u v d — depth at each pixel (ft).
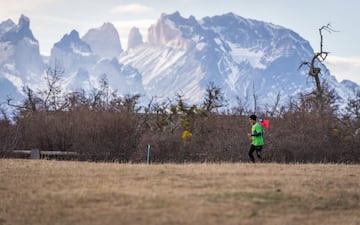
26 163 242.17
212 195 169.68
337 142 319.88
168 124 343.26
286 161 311.06
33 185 184.96
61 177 197.36
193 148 311.88
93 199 164.86
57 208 157.89
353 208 168.96
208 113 343.26
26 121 330.34
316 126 324.80
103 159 311.06
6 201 166.09
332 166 241.76
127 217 148.05
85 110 342.03
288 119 332.19
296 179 198.39
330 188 188.75
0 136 323.37
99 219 147.54
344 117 340.59
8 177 198.18
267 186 185.37
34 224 146.61
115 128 313.94
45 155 307.78
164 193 171.42
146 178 195.00
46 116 337.72
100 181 189.88
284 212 158.30
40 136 320.70
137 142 317.22
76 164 238.68
